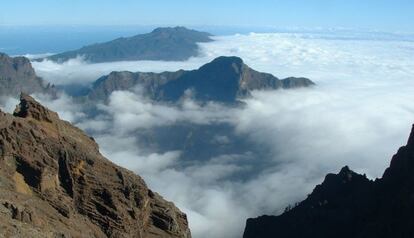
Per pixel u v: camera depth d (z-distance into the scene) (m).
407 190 92.62
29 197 59.50
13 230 48.16
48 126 73.25
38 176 62.47
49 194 62.69
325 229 108.94
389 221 91.88
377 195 104.62
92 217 65.81
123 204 69.56
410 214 88.06
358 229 102.19
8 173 61.22
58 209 61.38
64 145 69.94
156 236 72.44
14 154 63.41
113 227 65.75
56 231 53.91
